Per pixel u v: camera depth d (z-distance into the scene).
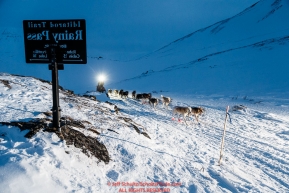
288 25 128.25
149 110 17.83
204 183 5.62
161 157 6.74
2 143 4.10
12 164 3.41
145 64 117.88
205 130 12.55
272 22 145.12
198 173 6.24
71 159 4.37
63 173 3.89
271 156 8.55
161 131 11.15
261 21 161.25
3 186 3.03
